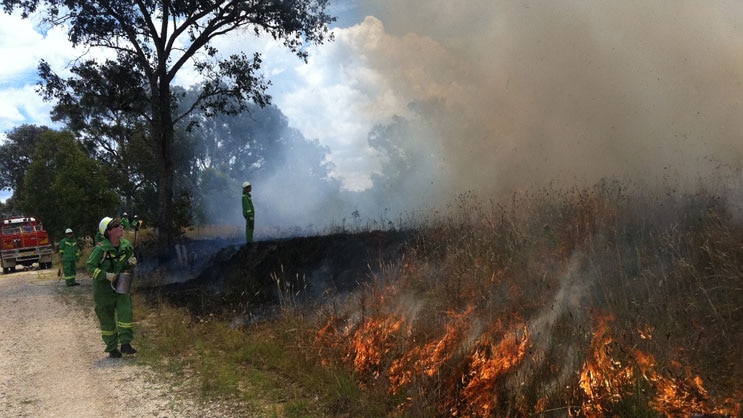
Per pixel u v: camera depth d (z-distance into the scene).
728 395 4.07
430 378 5.15
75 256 16.92
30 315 11.62
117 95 20.16
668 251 6.36
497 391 4.69
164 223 19.62
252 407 5.47
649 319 5.28
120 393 6.14
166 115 19.83
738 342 4.64
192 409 5.53
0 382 6.70
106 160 38.69
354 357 6.27
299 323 7.73
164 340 8.49
